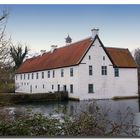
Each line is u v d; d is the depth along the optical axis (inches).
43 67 1733.5
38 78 1802.4
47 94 1362.0
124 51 1658.5
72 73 1412.4
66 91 1437.0
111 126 283.3
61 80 1518.2
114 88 1471.5
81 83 1364.4
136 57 1756.9
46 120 262.5
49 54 1860.2
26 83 2000.5
